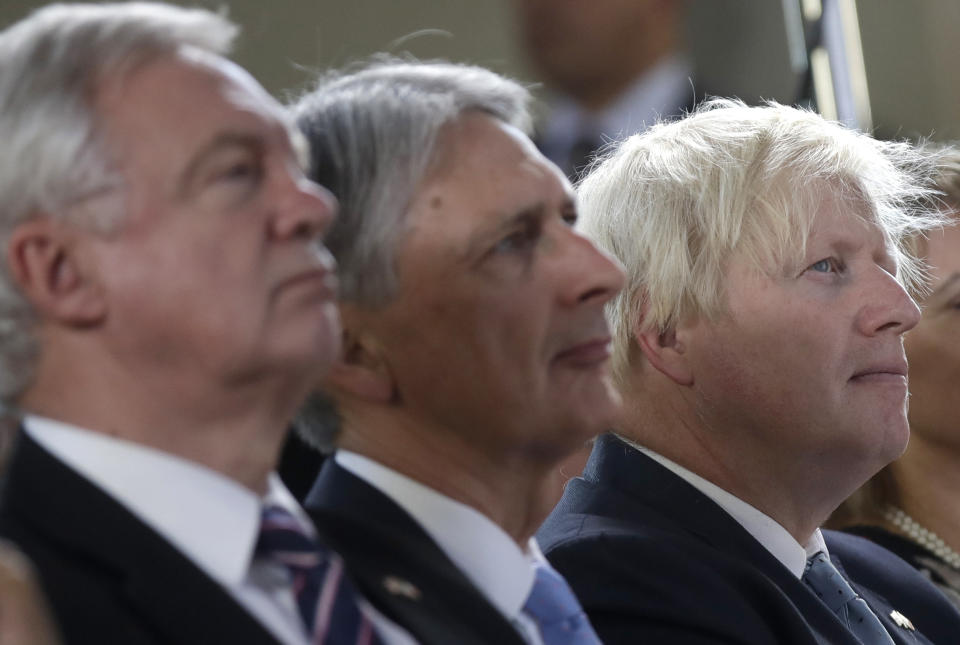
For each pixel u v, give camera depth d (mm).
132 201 3061
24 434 3123
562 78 11453
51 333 3098
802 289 4988
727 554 4887
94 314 3064
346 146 4008
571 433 4031
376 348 4055
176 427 3143
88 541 2982
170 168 3082
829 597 5188
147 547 3000
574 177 11492
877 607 5477
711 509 5035
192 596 2982
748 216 5016
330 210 3287
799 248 4984
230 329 3068
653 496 5078
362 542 3902
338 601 3246
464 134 4039
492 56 11391
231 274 3092
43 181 3035
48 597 2883
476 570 4023
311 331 3174
